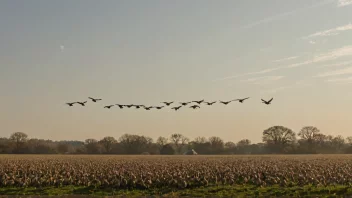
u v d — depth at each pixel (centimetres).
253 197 3797
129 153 18812
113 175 5081
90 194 4188
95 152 18750
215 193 4072
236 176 5078
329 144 18738
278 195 3850
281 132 17700
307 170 5547
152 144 19438
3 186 4616
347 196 3681
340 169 5691
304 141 17900
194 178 4728
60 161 8494
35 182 4681
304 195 3788
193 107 3562
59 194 4191
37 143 18862
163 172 5453
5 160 8831
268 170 5625
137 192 4256
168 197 3938
